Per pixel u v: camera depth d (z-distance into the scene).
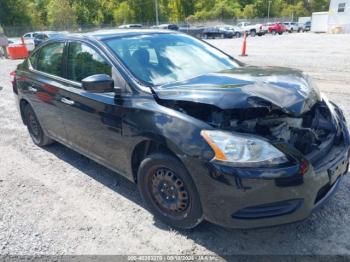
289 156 2.39
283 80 2.94
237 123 2.54
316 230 2.86
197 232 2.91
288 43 22.12
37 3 64.25
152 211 3.11
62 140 4.30
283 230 2.88
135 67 3.26
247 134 2.45
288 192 2.38
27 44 22.06
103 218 3.20
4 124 6.27
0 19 53.94
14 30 49.81
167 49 3.68
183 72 3.42
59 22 55.84
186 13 69.38
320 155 2.69
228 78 3.03
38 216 3.29
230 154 2.39
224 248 2.72
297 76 3.12
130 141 3.04
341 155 2.81
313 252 2.62
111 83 3.07
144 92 3.00
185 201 2.77
